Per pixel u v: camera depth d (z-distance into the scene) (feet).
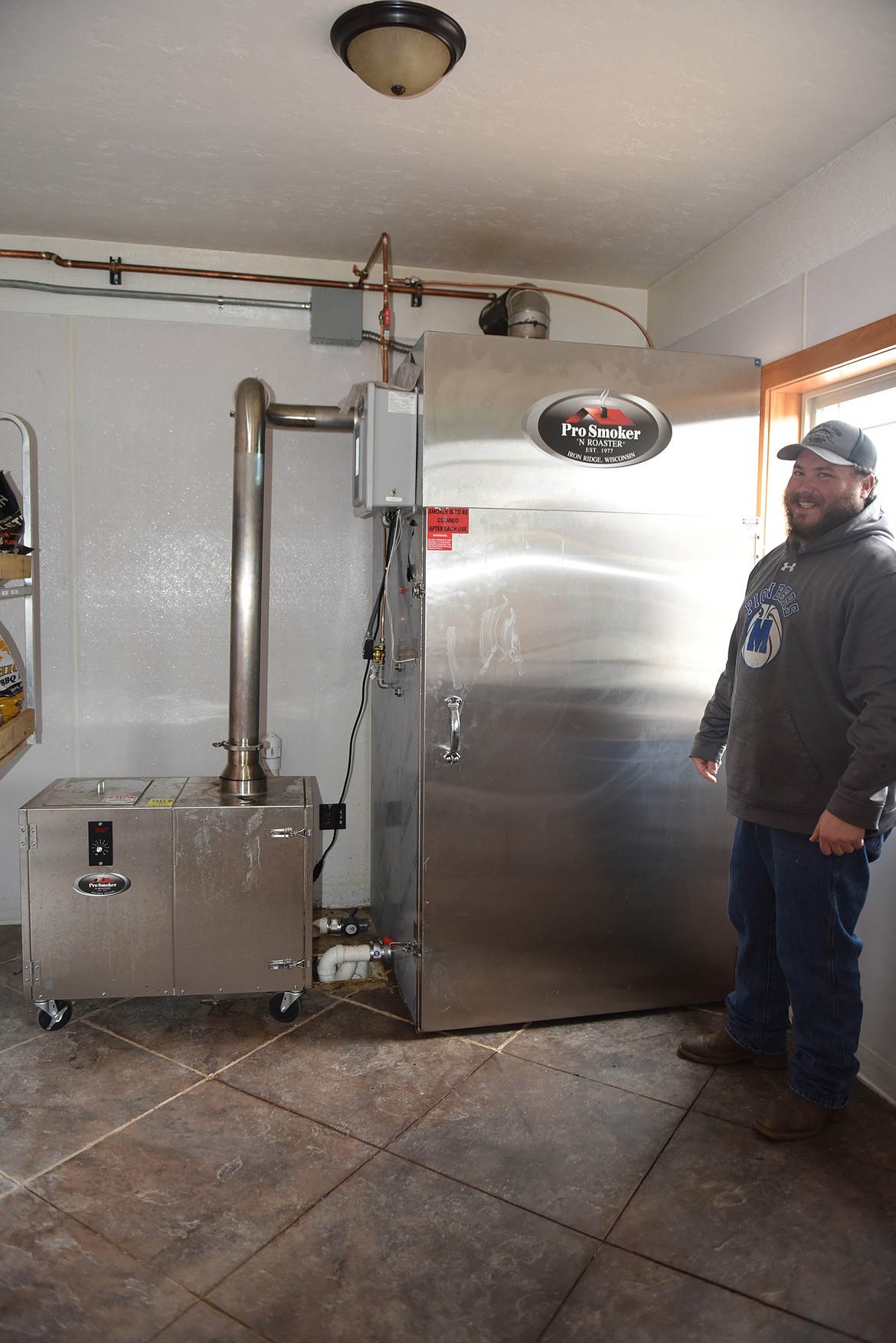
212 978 8.30
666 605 8.34
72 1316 4.99
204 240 9.90
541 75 6.51
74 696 10.35
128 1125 6.79
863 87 6.65
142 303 10.09
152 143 7.66
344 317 10.28
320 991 9.20
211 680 10.60
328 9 5.73
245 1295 5.17
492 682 7.97
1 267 9.82
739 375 8.39
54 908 8.03
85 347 10.02
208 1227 5.71
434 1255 5.50
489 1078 7.53
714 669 8.51
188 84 6.70
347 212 9.08
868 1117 7.00
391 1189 6.10
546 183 8.36
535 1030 8.38
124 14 5.80
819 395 8.64
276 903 8.30
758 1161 6.44
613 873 8.43
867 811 5.98
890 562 6.18
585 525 8.09
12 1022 8.41
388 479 7.90
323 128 7.36
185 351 10.23
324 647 10.84
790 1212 5.90
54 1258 5.42
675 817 8.54
